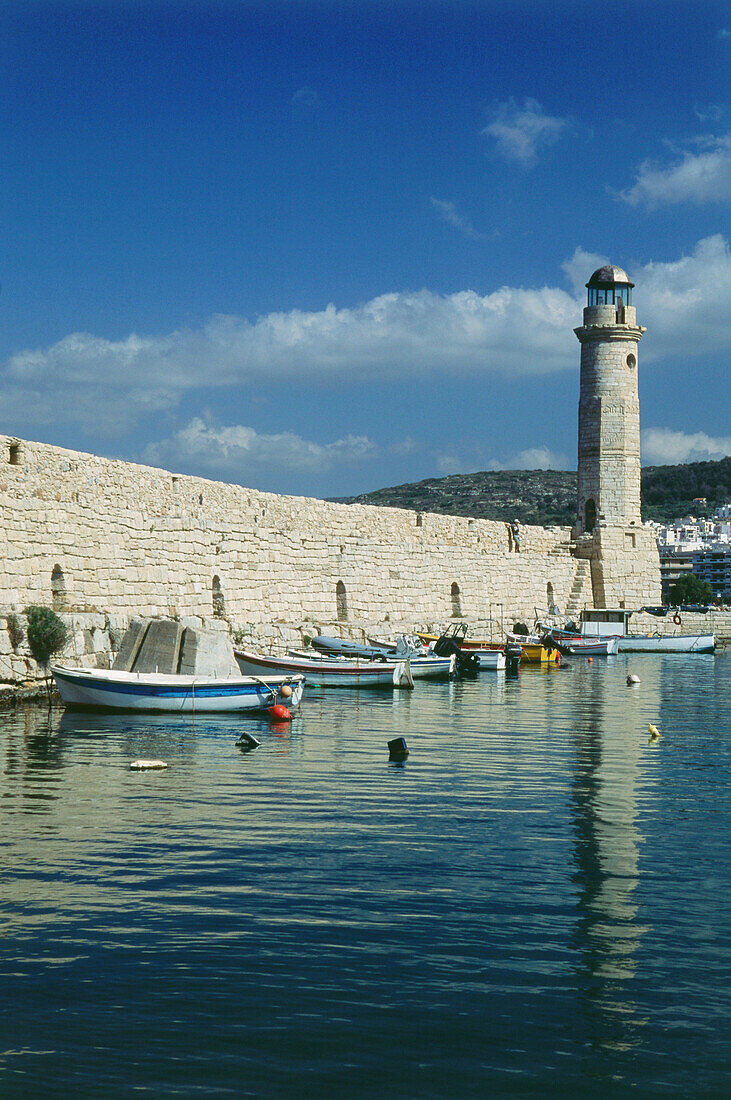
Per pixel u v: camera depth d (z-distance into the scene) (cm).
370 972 1224
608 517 7619
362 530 5975
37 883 1478
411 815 1922
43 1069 1007
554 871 1596
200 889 1473
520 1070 1030
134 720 3038
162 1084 990
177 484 4562
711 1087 1010
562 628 7219
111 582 3888
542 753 2670
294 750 2612
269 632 4788
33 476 3562
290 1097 977
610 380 7600
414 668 4744
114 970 1209
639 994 1186
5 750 2508
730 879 1571
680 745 2861
